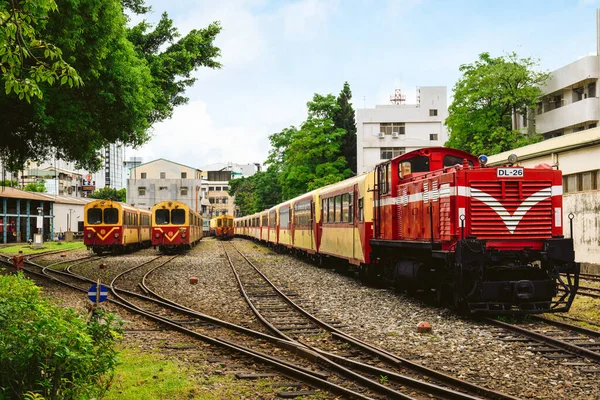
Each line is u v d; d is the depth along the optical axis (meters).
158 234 36.06
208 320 11.87
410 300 14.23
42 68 7.17
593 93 33.53
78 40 14.92
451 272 12.19
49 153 21.98
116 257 32.22
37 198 65.00
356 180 18.83
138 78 18.17
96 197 107.25
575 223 21.84
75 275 20.22
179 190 81.94
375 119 55.66
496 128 37.12
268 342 9.77
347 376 7.45
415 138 55.59
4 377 5.12
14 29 6.71
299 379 7.32
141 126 19.88
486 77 36.34
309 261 28.95
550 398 6.58
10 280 9.08
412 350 8.96
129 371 7.69
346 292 16.03
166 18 24.36
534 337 9.66
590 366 7.88
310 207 26.61
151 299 14.87
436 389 6.61
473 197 11.61
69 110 16.81
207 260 29.69
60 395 5.34
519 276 11.62
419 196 13.78
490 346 9.12
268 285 18.17
